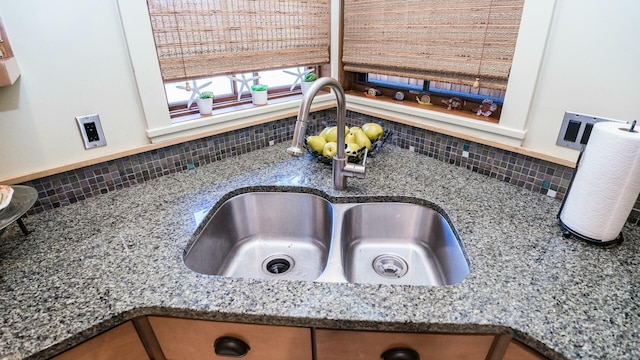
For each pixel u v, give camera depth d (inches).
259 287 27.6
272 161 52.5
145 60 41.7
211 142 51.4
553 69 36.3
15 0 32.6
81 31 37.0
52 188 40.0
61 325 24.4
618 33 31.1
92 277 29.0
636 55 30.7
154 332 28.7
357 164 43.3
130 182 45.6
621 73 31.9
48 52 35.7
